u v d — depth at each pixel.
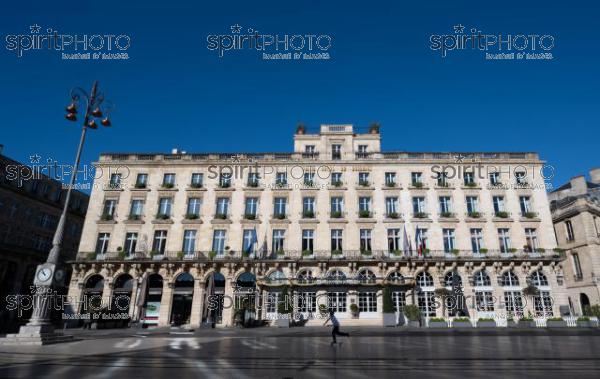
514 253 34.88
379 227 36.03
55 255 15.73
